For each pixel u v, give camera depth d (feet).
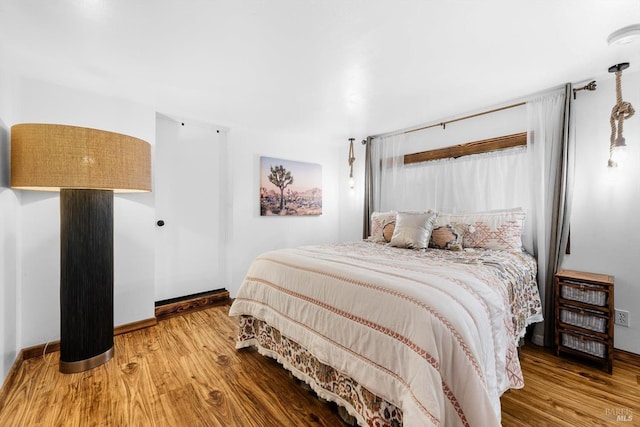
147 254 8.68
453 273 4.92
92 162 5.54
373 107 9.07
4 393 5.29
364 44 5.56
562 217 7.36
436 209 10.61
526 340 7.75
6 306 5.74
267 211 12.23
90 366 6.22
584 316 6.54
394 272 4.96
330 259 6.19
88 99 7.64
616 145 6.48
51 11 4.50
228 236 11.48
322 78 7.02
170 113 9.53
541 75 6.88
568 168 7.38
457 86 7.50
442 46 5.63
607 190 7.07
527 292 6.64
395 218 9.66
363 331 4.22
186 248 10.57
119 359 6.70
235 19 4.77
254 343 6.95
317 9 4.54
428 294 3.96
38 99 6.88
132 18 4.71
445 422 3.35
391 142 12.16
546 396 5.33
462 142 10.05
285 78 7.01
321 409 5.02
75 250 6.09
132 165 6.10
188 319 9.29
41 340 6.90
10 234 6.03
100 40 5.34
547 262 7.58
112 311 6.74
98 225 6.37
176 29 5.03
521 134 8.52
